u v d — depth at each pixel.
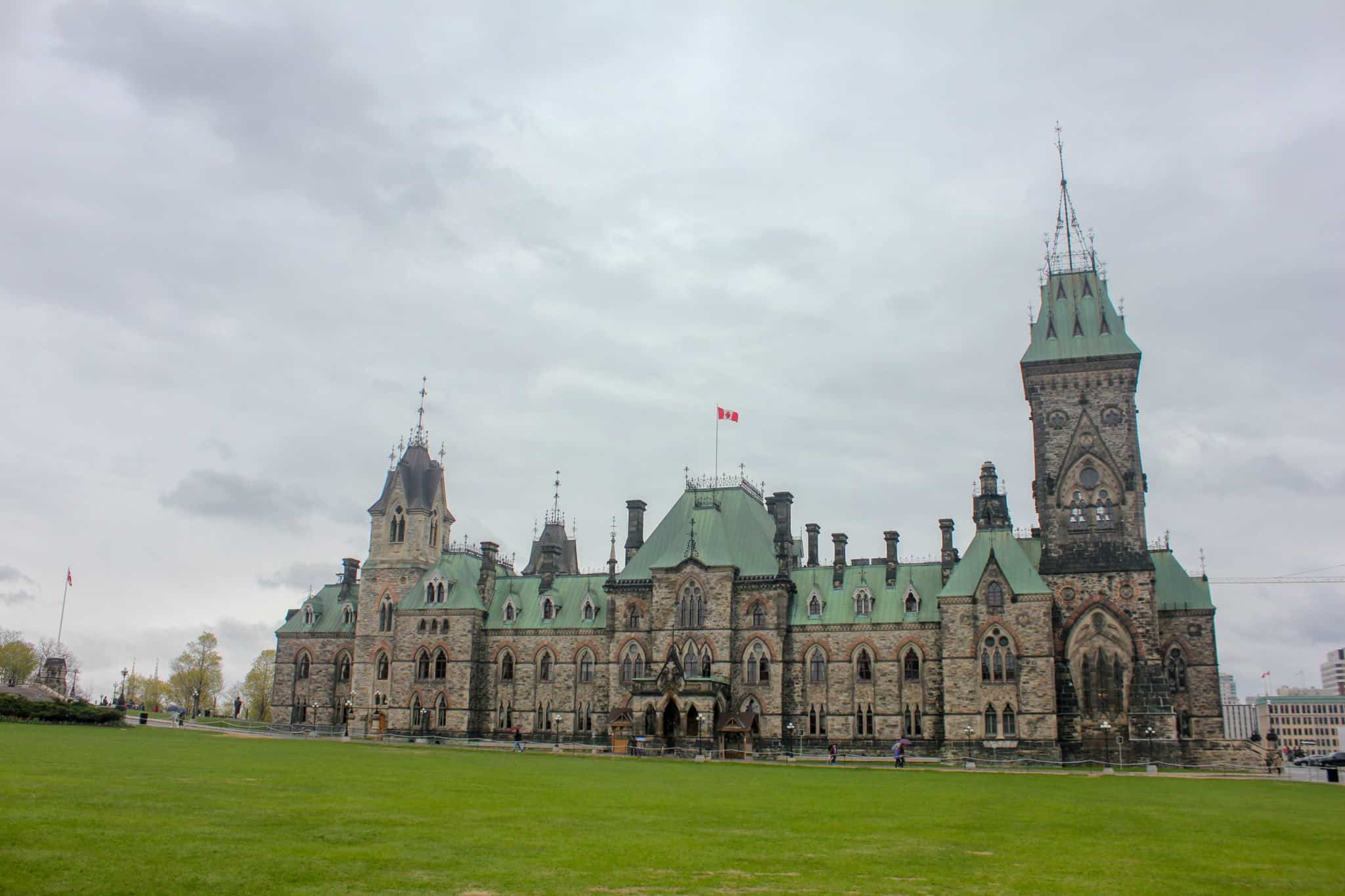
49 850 27.14
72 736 80.88
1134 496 111.44
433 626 132.12
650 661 118.88
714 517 123.25
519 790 50.72
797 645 117.12
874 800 51.75
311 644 143.62
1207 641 110.38
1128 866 31.56
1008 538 110.69
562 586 133.75
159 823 32.47
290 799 41.06
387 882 25.27
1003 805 51.19
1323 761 121.69
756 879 27.52
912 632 113.69
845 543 122.81
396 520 139.00
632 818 39.62
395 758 75.88
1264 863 32.78
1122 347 115.25
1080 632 109.12
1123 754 104.75
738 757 109.50
